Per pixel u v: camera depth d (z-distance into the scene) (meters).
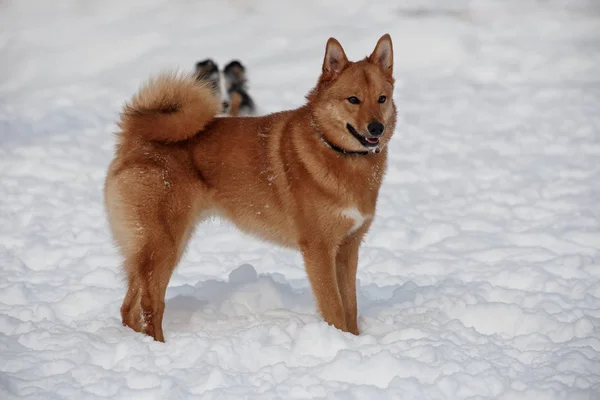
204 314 7.56
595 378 5.91
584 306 7.70
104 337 6.80
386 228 10.84
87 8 27.45
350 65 7.09
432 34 23.08
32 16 26.72
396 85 19.84
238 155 7.26
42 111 17.17
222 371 5.86
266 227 7.38
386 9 25.95
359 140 6.86
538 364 6.21
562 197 11.83
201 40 24.58
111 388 5.71
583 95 17.89
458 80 19.92
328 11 26.39
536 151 14.45
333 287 7.07
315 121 7.02
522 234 10.35
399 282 8.84
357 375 5.96
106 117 17.16
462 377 5.83
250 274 8.70
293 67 21.62
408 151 14.75
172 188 6.95
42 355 6.25
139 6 27.50
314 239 7.05
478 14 25.33
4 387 5.62
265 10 26.92
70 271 9.15
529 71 20.44
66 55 23.53
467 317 7.38
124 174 6.94
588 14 24.98
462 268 9.24
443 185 12.84
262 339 6.67
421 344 6.38
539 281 8.42
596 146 14.42
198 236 10.72
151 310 6.85
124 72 22.03
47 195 12.12
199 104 7.09
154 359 6.24
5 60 23.28
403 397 5.60
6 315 7.09
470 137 15.50
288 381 5.84
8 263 9.38
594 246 9.88
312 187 6.96
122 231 6.96
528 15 24.91
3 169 13.26
